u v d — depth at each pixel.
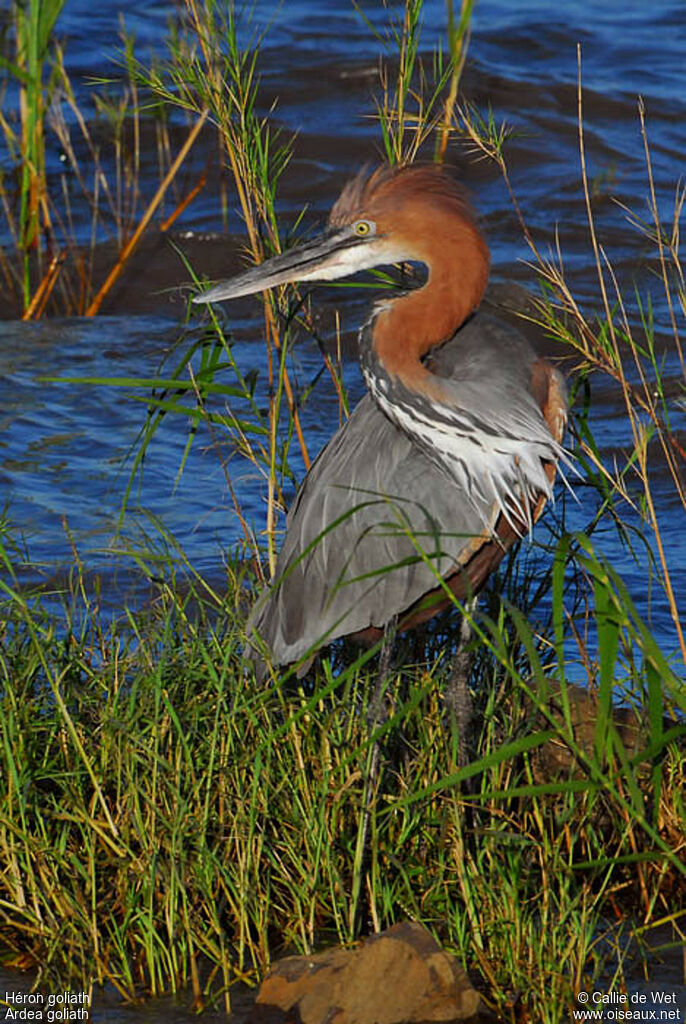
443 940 8.80
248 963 8.70
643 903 9.24
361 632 10.65
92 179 24.84
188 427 17.64
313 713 9.46
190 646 10.16
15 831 8.69
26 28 21.34
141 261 22.34
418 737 9.98
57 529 14.90
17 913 9.00
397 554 10.07
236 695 9.30
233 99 11.35
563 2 31.64
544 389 10.16
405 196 9.80
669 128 25.50
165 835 8.83
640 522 15.15
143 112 25.70
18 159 23.94
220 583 13.59
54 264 21.08
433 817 9.13
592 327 19.23
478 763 7.46
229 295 10.20
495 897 8.60
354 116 25.61
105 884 9.04
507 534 10.23
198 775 9.22
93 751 9.52
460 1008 8.08
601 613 7.50
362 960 8.11
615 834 9.64
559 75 27.09
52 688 9.42
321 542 10.31
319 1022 7.96
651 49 28.83
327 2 30.44
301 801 9.14
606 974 8.55
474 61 27.31
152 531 14.82
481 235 9.83
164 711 9.46
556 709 10.58
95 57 28.33
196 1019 8.11
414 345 9.84
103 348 19.95
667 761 9.97
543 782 10.29
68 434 17.38
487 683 10.32
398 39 12.86
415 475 10.09
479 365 9.98
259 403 18.08
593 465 16.25
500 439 9.79
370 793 8.91
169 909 8.48
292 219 23.00
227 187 24.42
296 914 8.84
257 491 15.80
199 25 12.72
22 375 19.03
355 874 8.63
